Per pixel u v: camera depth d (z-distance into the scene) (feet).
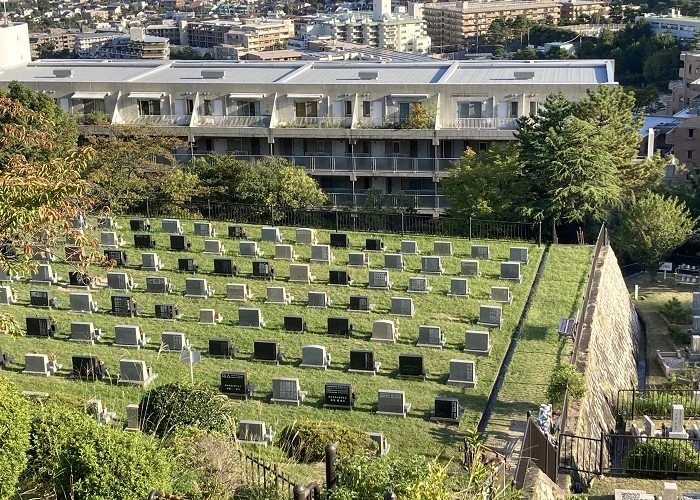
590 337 123.03
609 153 199.11
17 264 83.46
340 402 103.76
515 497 63.05
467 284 138.51
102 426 64.90
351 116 237.66
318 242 160.76
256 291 138.92
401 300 130.52
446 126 233.35
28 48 300.81
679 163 334.65
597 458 96.07
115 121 242.17
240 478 69.10
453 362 109.81
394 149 237.66
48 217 76.79
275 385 105.09
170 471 64.34
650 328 168.76
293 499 62.85
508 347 121.08
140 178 187.11
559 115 191.93
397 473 61.05
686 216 205.98
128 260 150.61
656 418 117.19
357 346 120.88
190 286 136.87
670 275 201.77
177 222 164.76
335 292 138.51
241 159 237.45
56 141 163.32
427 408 104.06
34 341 121.29
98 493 58.65
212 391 91.04
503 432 97.66
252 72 262.47
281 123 240.53
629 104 216.95
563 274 147.74
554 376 103.14
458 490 61.26
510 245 161.68
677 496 83.25
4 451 59.98
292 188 185.47
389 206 217.15
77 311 131.34
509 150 192.75
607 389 119.34
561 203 181.68
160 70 270.05
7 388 63.72
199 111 243.60
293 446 89.71
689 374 140.67
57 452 61.26
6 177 74.84
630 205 199.31
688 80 497.87
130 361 108.37
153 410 87.10
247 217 180.34
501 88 228.63
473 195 183.52
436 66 261.24
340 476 63.05
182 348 117.80
